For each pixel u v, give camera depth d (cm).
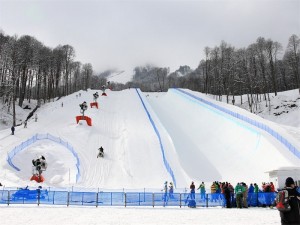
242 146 4803
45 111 7550
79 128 5488
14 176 3519
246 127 5009
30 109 9181
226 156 4778
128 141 5150
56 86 11406
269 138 4512
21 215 1772
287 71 13000
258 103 10006
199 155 4984
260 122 4984
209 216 1828
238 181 4047
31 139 4712
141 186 3859
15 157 3981
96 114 6562
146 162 4525
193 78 18288
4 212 1877
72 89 14950
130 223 1535
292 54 11062
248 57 11462
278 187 2950
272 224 1473
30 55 9619
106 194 2531
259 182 3862
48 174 3859
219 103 6775
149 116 6488
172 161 4519
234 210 2217
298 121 7981
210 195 2612
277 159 4109
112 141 5288
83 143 4956
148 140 5228
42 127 5616
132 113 6888
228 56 11750
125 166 4391
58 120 6125
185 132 6066
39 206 2302
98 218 1711
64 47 12088
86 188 3328
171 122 6756
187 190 3547
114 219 1677
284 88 12838
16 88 9150
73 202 2469
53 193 2473
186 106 7381
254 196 2639
